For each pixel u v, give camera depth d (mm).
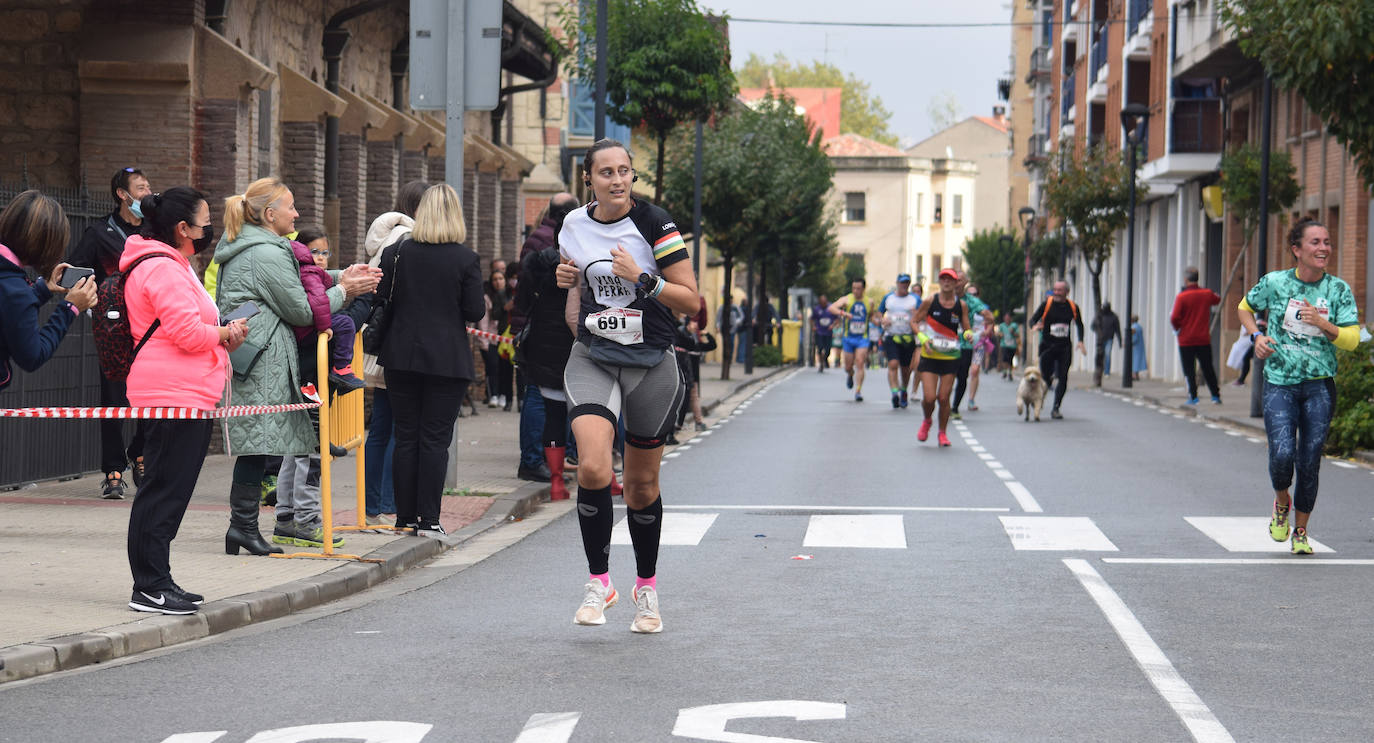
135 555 11477
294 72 29406
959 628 11758
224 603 11828
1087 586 13648
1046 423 35969
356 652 10797
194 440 11586
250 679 9938
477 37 19453
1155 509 19375
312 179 29656
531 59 44406
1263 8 27578
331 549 14281
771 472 24156
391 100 37656
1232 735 8703
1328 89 27047
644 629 11508
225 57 24469
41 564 13531
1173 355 65375
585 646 11023
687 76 41906
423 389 15828
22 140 24062
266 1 28156
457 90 19453
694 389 33812
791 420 36812
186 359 11539
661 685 9805
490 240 46375
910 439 30922
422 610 12484
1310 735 8719
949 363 29125
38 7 23953
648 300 11156
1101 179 65000
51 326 10953
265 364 13844
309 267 14188
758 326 85625
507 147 48531
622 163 11039
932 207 148250
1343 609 12570
